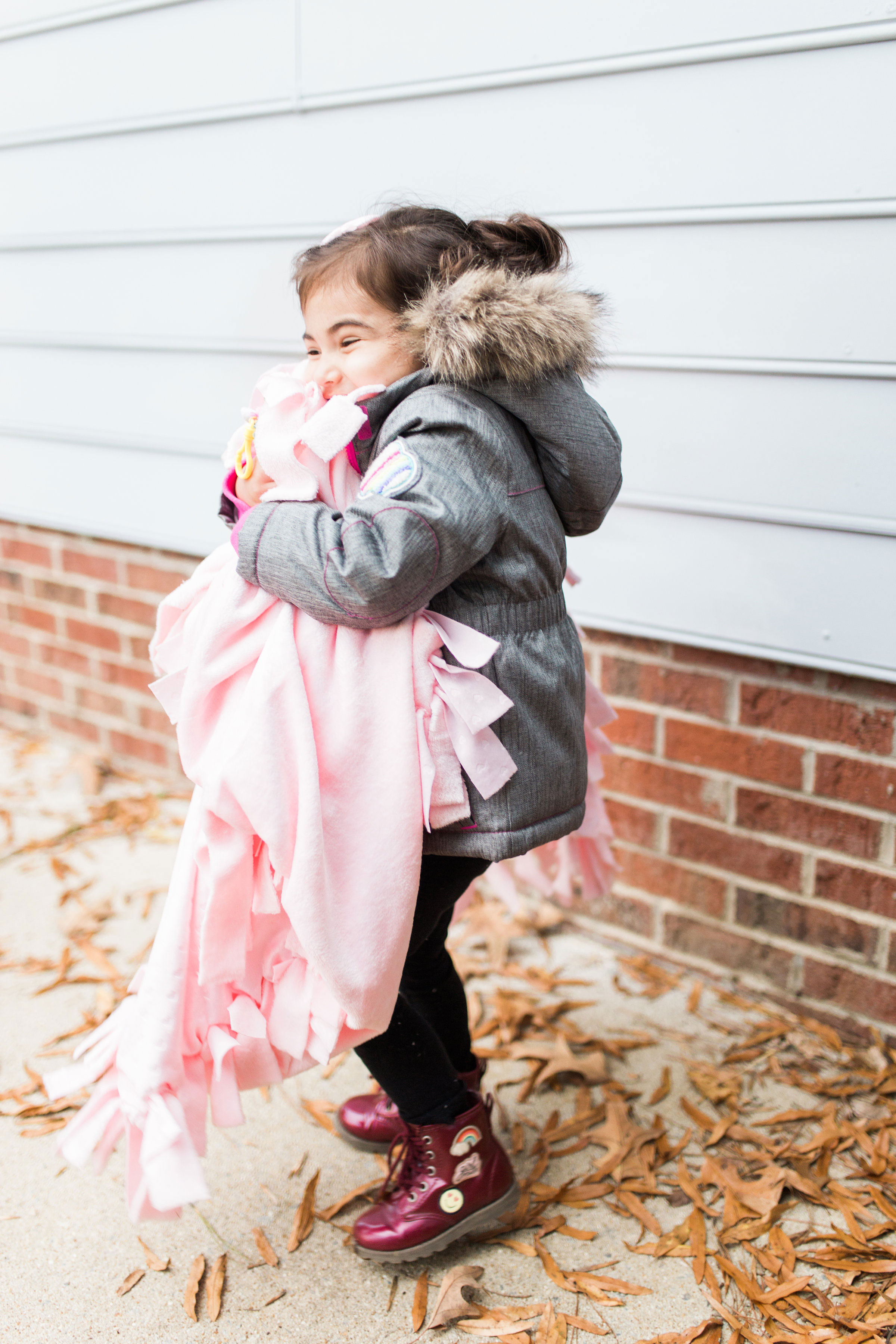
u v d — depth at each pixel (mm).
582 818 1547
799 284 1851
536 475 1403
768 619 2039
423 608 1364
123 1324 1504
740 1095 1959
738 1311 1510
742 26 1789
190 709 1358
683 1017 2189
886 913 2055
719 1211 1699
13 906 2605
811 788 2098
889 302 1777
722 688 2166
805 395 1896
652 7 1864
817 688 2045
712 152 1870
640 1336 1479
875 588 1911
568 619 1505
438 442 1273
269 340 2590
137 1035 1389
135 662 3246
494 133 2109
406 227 1344
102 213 2812
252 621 1356
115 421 2984
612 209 2002
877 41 1683
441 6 2102
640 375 2055
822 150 1771
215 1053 1410
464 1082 1745
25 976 2334
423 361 1372
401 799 1313
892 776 1993
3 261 3094
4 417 3275
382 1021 1387
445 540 1234
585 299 1342
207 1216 1708
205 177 2588
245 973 1434
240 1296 1557
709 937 2311
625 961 2393
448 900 1518
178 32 2521
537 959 2404
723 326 1941
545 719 1427
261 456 1338
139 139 2678
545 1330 1485
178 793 3223
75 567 3309
